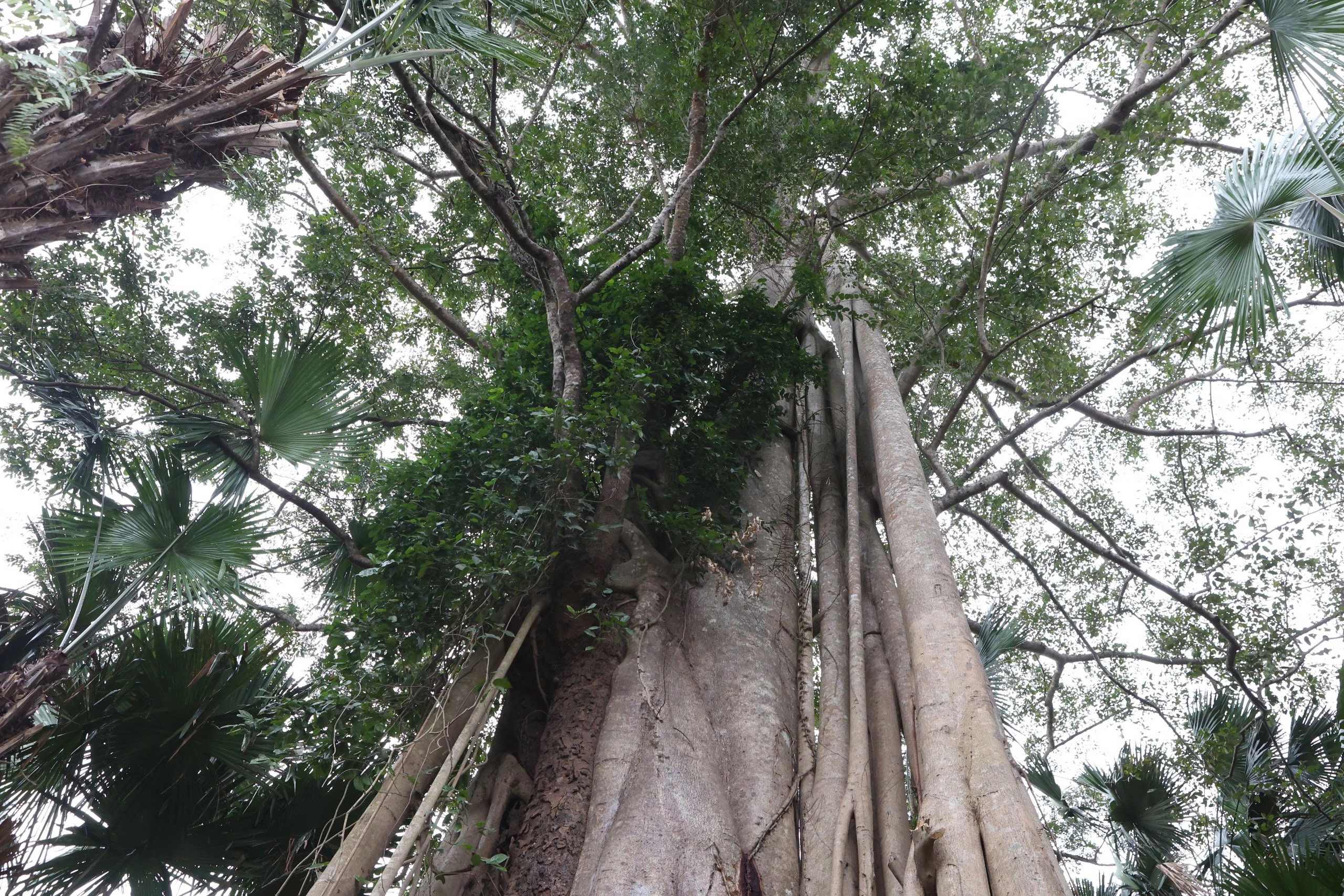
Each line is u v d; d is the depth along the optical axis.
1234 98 11.73
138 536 6.44
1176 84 11.21
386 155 10.78
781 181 10.59
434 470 7.62
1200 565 10.81
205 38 5.14
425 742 6.27
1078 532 11.95
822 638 7.84
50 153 4.07
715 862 5.80
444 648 6.64
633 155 11.61
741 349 9.11
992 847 5.14
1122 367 10.59
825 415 10.63
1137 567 10.81
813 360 9.53
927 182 10.38
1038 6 10.09
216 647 6.37
